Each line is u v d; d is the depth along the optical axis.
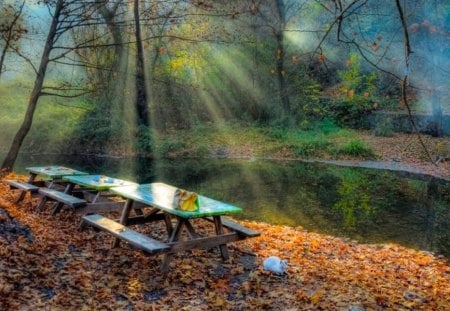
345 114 26.62
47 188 8.70
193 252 6.36
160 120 25.67
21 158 20.64
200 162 20.78
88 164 19.55
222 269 5.79
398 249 7.80
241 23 22.81
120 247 6.30
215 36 22.31
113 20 18.22
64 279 4.96
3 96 25.38
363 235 9.03
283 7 22.80
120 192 6.62
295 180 16.11
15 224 6.23
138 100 23.58
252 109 27.97
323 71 26.36
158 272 5.47
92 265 5.52
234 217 10.24
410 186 15.27
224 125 26.88
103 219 6.38
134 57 21.83
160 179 16.12
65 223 7.38
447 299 5.41
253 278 5.51
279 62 24.28
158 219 6.81
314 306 4.79
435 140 22.33
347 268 6.32
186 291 5.02
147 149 22.78
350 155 21.47
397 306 5.01
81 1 13.89
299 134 24.84
